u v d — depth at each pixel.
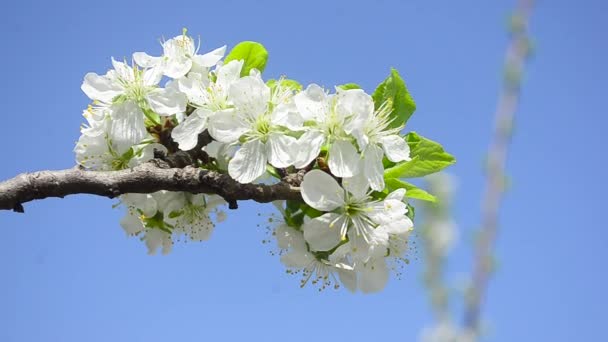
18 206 0.41
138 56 0.45
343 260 0.45
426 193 0.44
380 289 0.45
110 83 0.45
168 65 0.45
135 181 0.42
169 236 0.46
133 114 0.45
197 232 0.47
